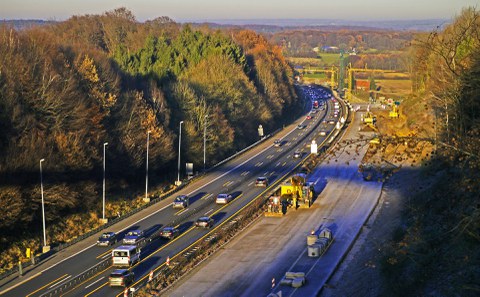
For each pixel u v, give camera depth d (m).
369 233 97.94
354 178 136.75
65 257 87.75
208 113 163.62
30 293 73.50
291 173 146.38
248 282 77.69
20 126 104.06
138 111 136.00
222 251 89.88
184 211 112.69
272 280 77.94
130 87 147.88
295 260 85.62
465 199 83.38
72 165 109.56
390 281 73.25
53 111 111.06
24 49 118.94
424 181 113.12
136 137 130.62
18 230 96.56
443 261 71.81
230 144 170.75
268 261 85.31
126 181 128.00
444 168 105.94
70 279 78.25
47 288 75.12
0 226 92.12
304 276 77.81
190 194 126.69
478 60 55.38
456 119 52.59
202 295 73.69
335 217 107.38
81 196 111.19
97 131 119.94
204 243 91.62
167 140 138.38
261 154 173.75
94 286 75.62
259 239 95.50
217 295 73.69
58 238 99.50
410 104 103.31
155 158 134.75
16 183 97.50
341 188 128.50
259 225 103.31
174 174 143.88
